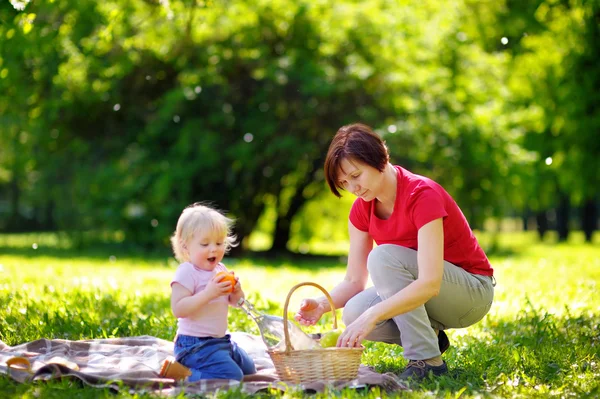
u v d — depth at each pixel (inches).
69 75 595.8
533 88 799.1
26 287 302.5
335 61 660.1
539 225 1168.8
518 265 510.6
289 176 693.3
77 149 692.7
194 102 632.4
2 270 366.0
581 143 782.5
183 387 154.5
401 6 694.5
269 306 285.4
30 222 1242.6
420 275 163.6
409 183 170.4
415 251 172.4
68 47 564.7
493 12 818.8
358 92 641.0
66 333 219.5
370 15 658.2
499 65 760.3
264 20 644.1
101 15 408.5
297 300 318.0
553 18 778.2
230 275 166.1
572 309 278.4
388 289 171.0
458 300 175.6
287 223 746.2
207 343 167.0
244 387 156.2
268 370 181.3
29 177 879.1
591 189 814.5
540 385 167.3
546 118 788.6
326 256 728.3
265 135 623.2
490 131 680.4
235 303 169.9
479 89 713.0
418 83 656.4
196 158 633.0
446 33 718.5
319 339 173.3
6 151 768.9
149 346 196.1
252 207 698.8
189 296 167.0
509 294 325.7
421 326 171.3
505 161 687.7
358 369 164.4
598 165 788.0
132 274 427.5
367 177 166.4
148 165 654.5
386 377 161.8
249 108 636.7
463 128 658.2
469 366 187.9
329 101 629.9
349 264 187.6
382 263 171.2
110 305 267.6
